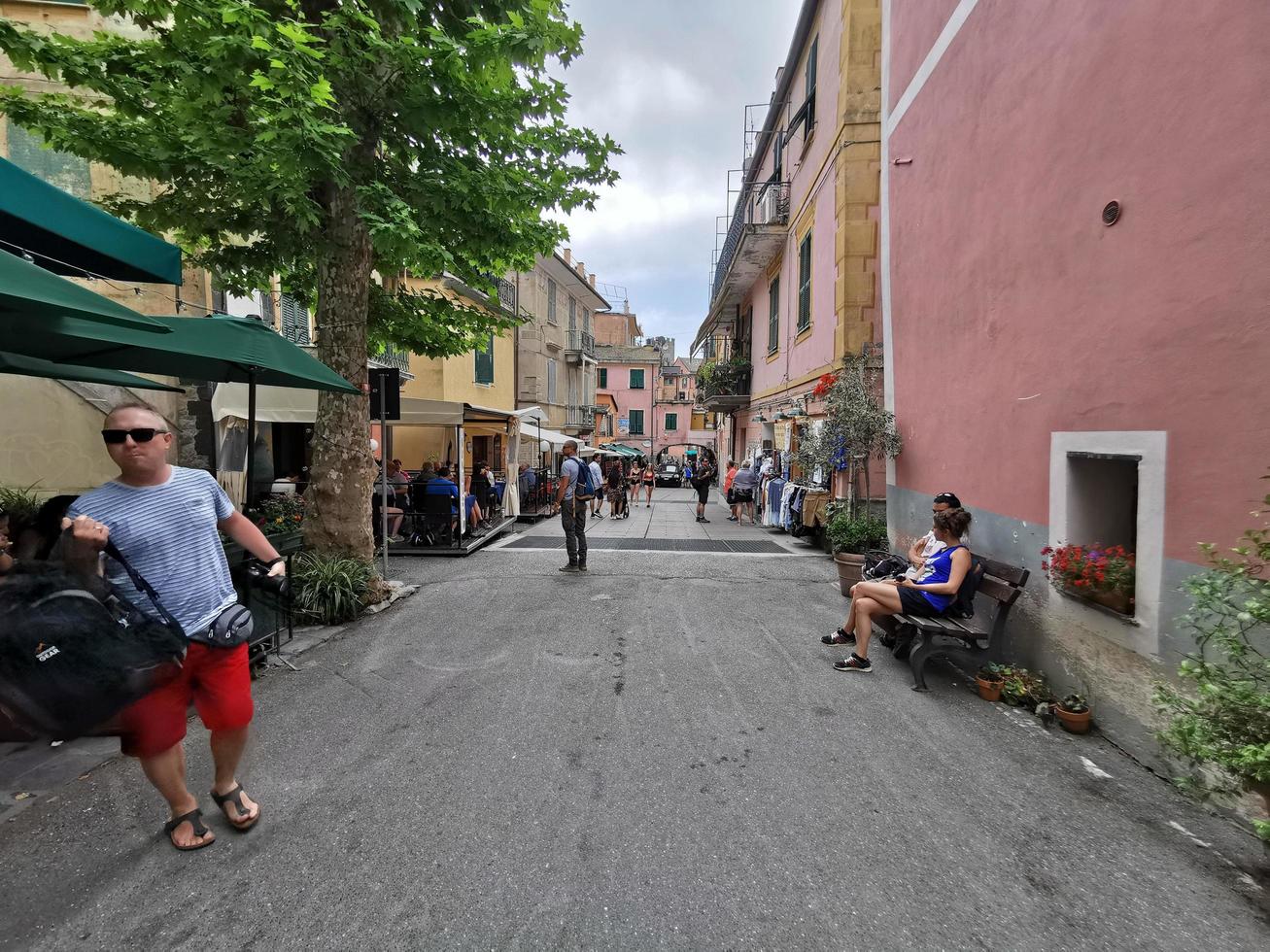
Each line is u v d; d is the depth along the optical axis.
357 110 5.88
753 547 10.49
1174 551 3.09
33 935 2.09
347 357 6.43
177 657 2.34
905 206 7.03
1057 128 4.08
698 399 24.33
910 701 4.09
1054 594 4.05
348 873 2.41
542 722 3.74
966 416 5.48
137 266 3.74
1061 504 4.00
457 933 2.12
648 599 6.69
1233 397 2.78
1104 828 2.74
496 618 5.96
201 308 8.88
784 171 14.23
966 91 5.44
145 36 8.05
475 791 2.99
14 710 2.15
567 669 4.61
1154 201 3.23
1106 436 3.59
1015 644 4.51
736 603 6.57
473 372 19.69
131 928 2.13
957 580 4.35
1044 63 4.23
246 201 5.47
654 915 2.21
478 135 6.05
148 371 5.33
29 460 7.73
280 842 2.59
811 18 11.44
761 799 2.94
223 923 2.16
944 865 2.49
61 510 3.29
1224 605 2.66
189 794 2.86
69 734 2.24
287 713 3.84
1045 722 3.79
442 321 8.50
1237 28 2.74
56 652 2.12
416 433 17.45
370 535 6.66
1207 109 2.90
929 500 6.44
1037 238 4.32
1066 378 3.98
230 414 8.55
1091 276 3.74
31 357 5.27
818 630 5.64
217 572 2.54
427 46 5.41
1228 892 2.35
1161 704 2.89
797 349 12.89
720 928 2.15
